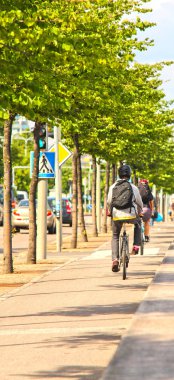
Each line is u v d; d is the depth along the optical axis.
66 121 26.31
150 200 39.25
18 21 17.94
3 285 26.06
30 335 15.81
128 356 9.59
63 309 19.23
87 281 25.47
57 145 43.25
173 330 11.41
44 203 36.62
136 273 27.89
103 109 37.97
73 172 46.81
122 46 36.69
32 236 34.22
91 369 12.50
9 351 14.18
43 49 17.98
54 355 13.67
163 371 8.82
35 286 24.42
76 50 19.42
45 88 20.41
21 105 19.42
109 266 31.22
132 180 83.81
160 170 84.06
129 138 47.97
